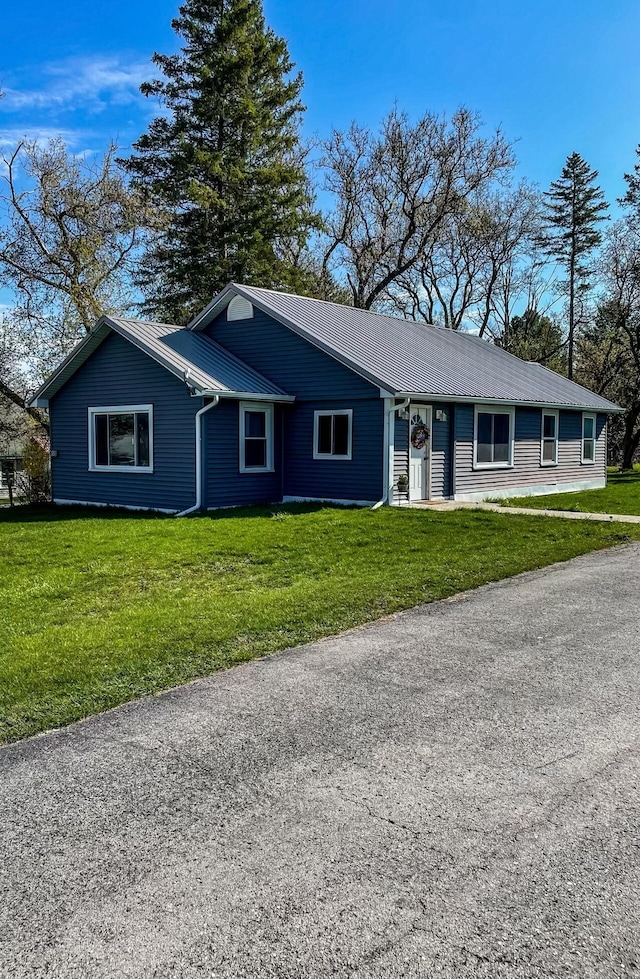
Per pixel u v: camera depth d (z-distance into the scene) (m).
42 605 7.67
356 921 2.65
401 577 8.60
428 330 21.81
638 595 7.71
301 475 16.47
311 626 6.62
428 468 16.03
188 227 29.14
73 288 23.94
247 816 3.40
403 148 33.31
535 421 19.41
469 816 3.36
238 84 29.66
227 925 2.65
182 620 6.83
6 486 21.12
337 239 35.41
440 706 4.71
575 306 40.69
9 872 3.01
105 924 2.67
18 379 24.47
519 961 2.45
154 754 4.09
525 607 7.29
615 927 2.60
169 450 15.52
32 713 4.71
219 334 17.91
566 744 4.12
